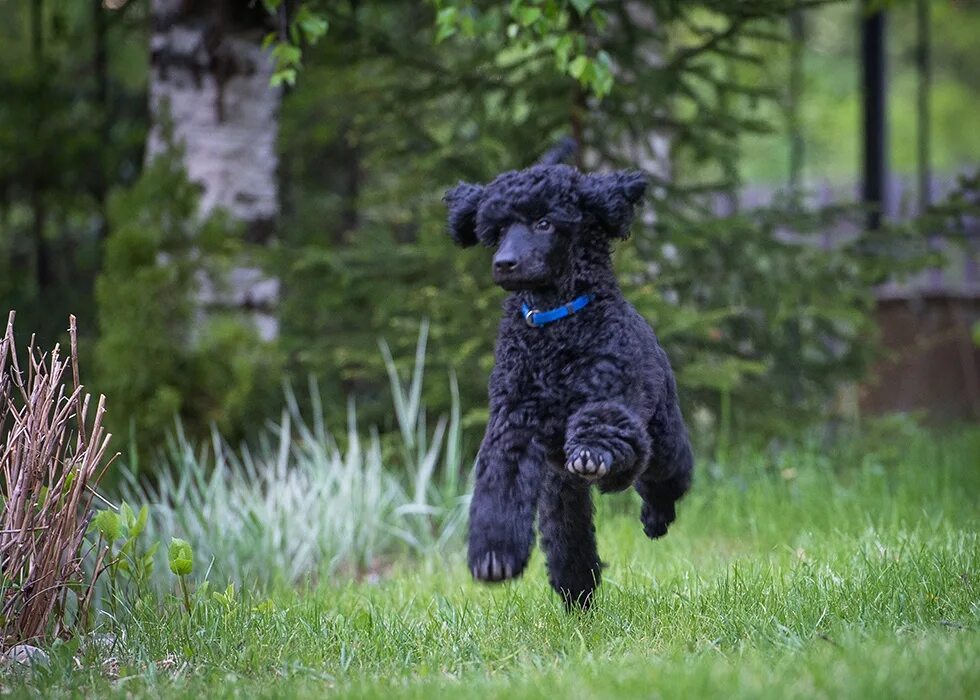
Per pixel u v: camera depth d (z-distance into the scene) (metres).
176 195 10.08
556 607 5.98
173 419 9.69
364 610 6.23
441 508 9.30
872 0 13.48
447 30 8.49
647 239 10.20
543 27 8.45
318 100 11.39
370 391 11.86
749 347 11.43
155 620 5.91
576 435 4.82
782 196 11.22
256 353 9.98
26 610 5.65
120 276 9.89
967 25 32.62
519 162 10.03
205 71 10.34
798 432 10.91
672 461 5.66
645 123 10.21
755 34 10.02
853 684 3.98
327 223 13.47
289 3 10.01
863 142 15.05
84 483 5.80
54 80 14.00
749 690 3.98
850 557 6.61
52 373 5.73
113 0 11.73
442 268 10.50
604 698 4.00
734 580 5.91
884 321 15.56
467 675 4.89
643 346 5.36
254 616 5.97
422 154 10.30
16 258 15.79
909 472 10.35
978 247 15.93
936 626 5.12
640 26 10.73
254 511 8.56
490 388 5.29
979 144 35.53
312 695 4.52
